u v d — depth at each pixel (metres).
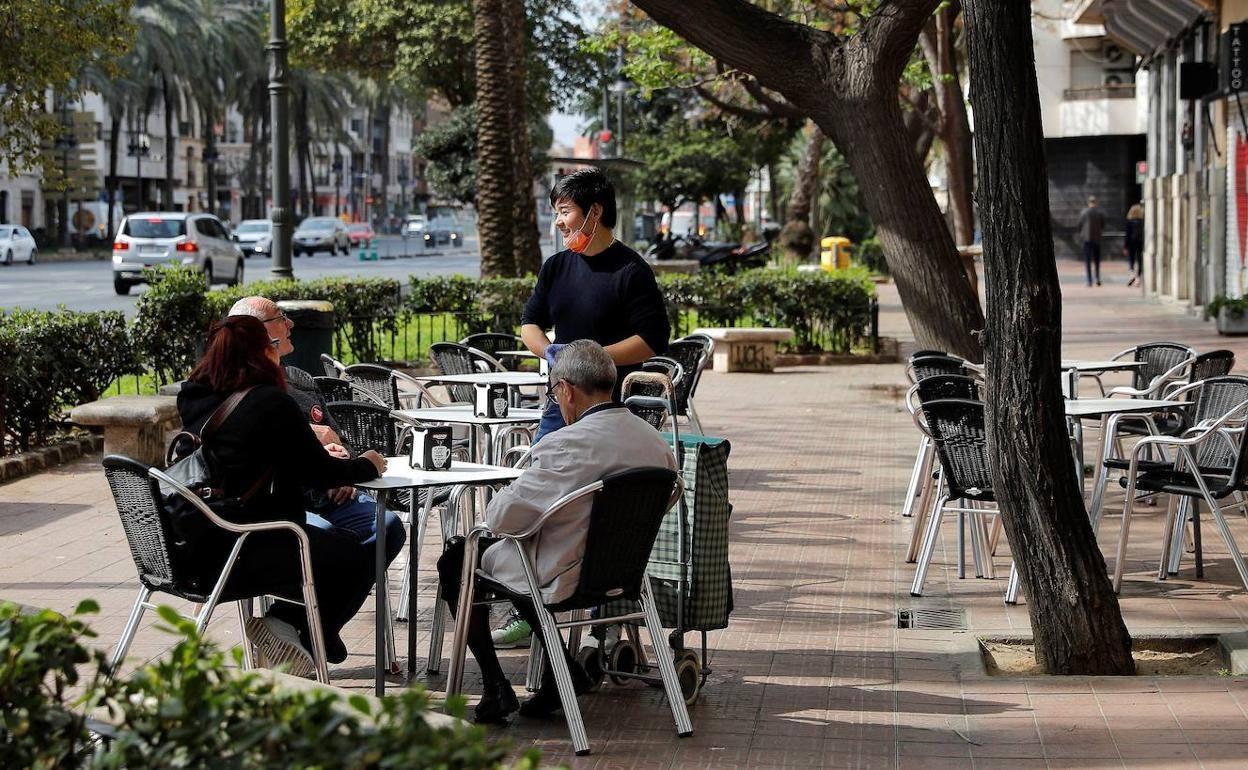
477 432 8.80
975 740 5.39
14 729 2.89
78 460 12.43
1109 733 5.43
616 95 47.22
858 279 21.06
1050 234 6.32
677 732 5.48
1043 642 6.43
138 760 2.70
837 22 20.14
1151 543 8.92
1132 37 33.47
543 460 5.36
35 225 75.75
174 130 96.00
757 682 6.18
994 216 6.30
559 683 5.29
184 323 14.55
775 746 5.36
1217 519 7.60
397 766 2.48
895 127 11.30
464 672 6.39
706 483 5.80
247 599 6.04
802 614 7.35
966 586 7.97
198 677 2.78
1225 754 5.16
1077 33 49.94
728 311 21.17
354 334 19.34
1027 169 6.23
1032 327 6.30
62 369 12.63
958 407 7.60
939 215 11.65
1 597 7.52
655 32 20.81
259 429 5.52
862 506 10.28
